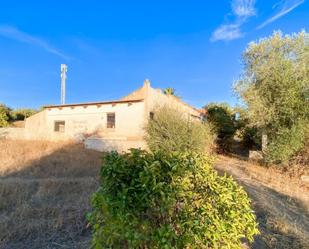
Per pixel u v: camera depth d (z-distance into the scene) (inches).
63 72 1080.2
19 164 423.2
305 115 571.8
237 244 109.6
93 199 101.4
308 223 240.5
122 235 95.0
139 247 98.8
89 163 453.7
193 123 531.8
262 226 210.5
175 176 108.4
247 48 703.7
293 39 648.4
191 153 128.8
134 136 674.2
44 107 800.9
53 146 613.6
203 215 101.2
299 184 459.8
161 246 92.3
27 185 298.5
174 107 591.8
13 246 169.2
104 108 725.9
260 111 619.5
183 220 98.6
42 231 186.7
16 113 1337.4
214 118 974.4
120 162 110.2
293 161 555.2
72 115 767.7
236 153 964.0
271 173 529.7
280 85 600.1
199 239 95.5
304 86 576.4
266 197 308.5
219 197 109.3
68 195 273.1
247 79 689.0
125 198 97.3
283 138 570.3
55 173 382.0
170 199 100.1
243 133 1031.0
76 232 186.2
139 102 681.6
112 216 95.0
